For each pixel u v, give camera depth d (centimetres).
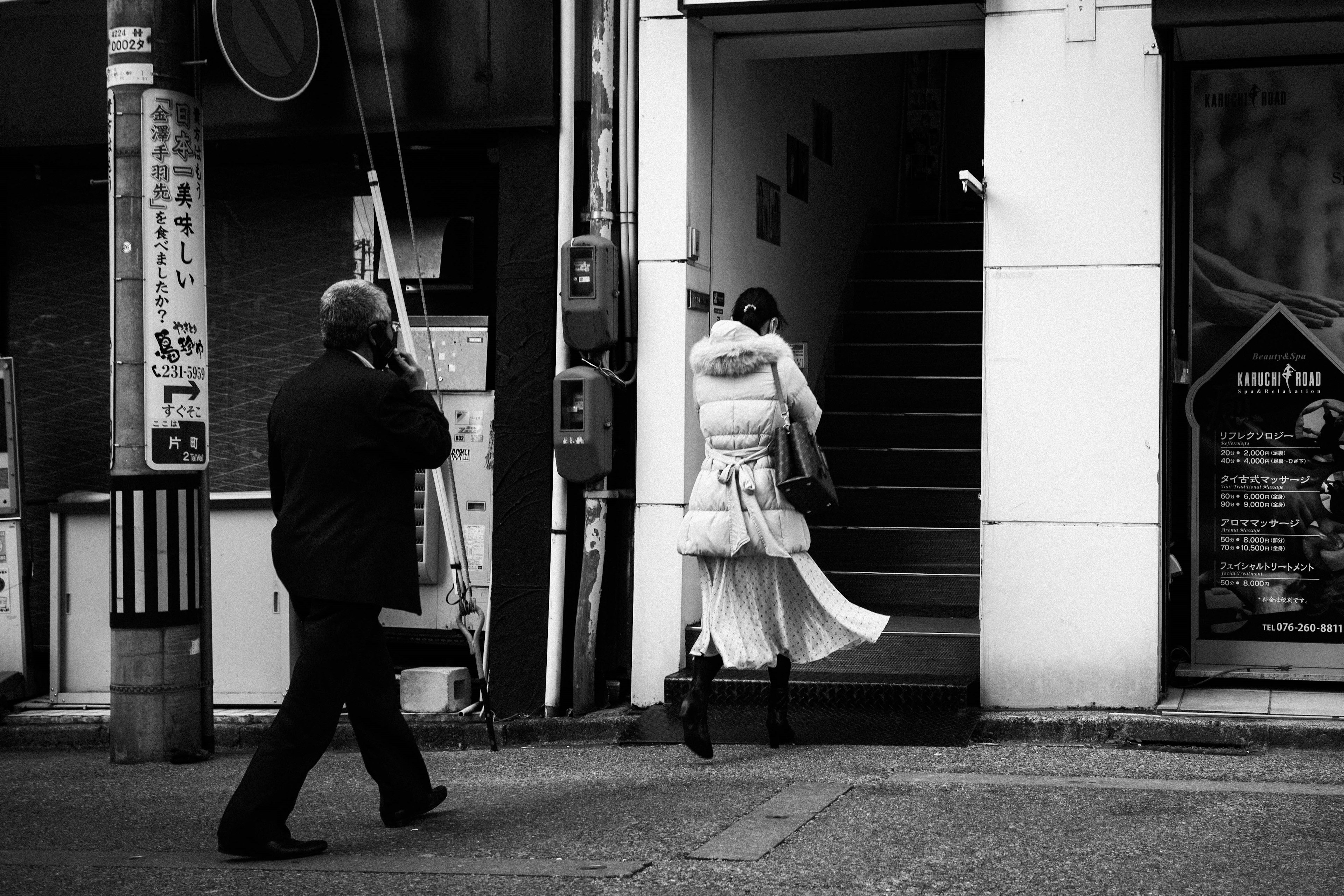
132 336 759
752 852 506
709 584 685
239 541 880
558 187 836
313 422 545
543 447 837
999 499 748
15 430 906
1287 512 793
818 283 1087
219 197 933
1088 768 659
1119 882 463
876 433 1044
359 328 564
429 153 898
